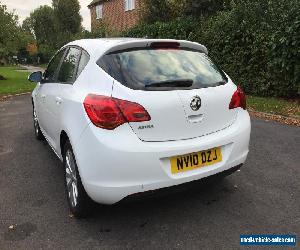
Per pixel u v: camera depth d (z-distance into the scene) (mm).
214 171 3523
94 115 3238
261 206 3908
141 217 3738
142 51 3645
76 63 4098
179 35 14438
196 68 3785
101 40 4012
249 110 9023
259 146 6016
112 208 3926
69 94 3814
